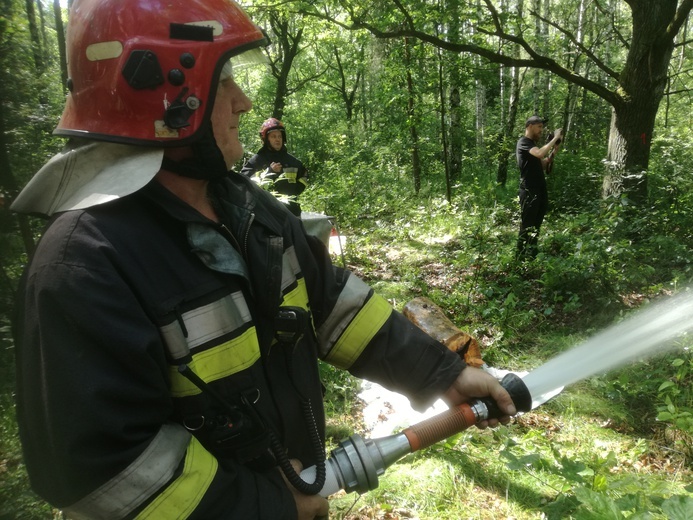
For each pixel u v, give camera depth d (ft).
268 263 3.98
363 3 28.99
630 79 24.99
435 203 35.63
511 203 34.30
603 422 12.05
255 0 30.04
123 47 3.57
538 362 15.31
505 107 58.13
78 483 3.08
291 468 3.92
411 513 8.64
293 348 4.07
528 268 21.66
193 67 3.65
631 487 7.50
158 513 3.17
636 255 21.24
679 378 12.21
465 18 28.35
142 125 3.59
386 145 53.72
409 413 12.00
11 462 5.34
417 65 37.76
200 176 3.89
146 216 3.56
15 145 5.70
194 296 3.56
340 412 12.33
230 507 3.43
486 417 4.60
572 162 37.99
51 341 3.08
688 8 23.31
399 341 4.75
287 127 72.18
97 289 3.14
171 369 3.49
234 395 3.70
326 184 40.45
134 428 3.22
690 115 57.82
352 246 26.45
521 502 8.91
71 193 3.62
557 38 46.70
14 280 5.49
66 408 3.03
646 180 25.76
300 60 83.92
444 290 21.20
